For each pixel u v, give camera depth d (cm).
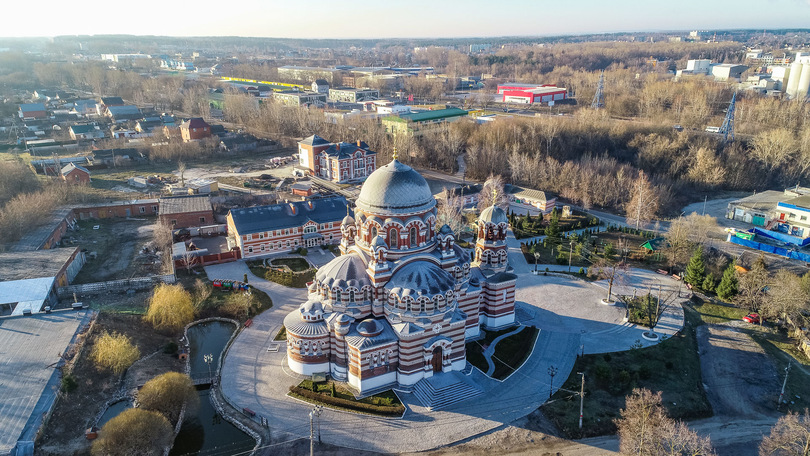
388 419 7256
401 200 7919
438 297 7744
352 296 8075
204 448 6825
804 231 14088
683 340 9250
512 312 9694
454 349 8175
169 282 11125
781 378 8288
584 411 7444
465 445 6838
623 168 17938
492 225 9481
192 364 8625
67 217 14412
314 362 8138
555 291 11156
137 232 14325
